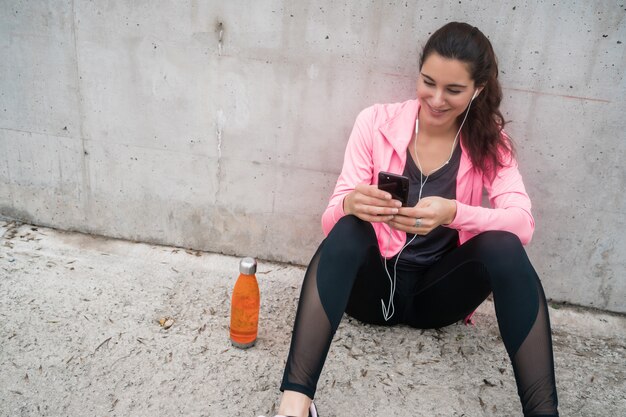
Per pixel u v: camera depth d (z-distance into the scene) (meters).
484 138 1.89
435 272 1.93
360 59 2.15
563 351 2.19
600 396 1.98
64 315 2.12
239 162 2.39
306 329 1.65
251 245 2.55
